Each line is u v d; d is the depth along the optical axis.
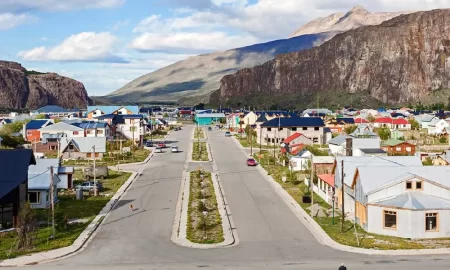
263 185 83.75
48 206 64.88
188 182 86.19
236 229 55.38
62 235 51.94
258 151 134.38
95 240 50.84
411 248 47.03
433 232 50.81
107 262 43.56
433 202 51.47
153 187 81.81
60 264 42.91
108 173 93.62
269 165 106.00
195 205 67.56
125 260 44.19
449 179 54.88
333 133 167.12
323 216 60.91
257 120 181.12
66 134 132.75
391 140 123.06
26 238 47.88
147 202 69.94
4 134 138.62
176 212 63.78
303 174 92.12
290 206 67.38
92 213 62.66
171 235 52.91
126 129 157.50
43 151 123.69
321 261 43.56
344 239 50.41
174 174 95.56
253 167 104.88
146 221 58.91
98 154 117.81
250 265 42.59
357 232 53.25
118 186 82.12
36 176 66.75
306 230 54.81
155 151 133.50
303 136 137.38
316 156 95.75
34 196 64.75
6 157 55.00
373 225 52.94
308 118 152.75
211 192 77.12
